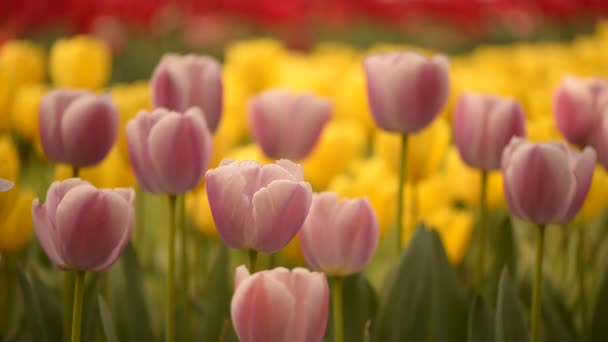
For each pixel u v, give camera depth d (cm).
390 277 148
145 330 147
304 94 157
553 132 172
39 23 499
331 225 135
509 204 138
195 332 156
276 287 124
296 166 131
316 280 125
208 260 173
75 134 143
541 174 136
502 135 149
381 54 150
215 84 152
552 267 172
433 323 145
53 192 130
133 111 168
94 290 144
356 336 146
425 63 147
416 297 145
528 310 151
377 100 149
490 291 152
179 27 650
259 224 129
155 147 137
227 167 129
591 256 166
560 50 390
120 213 130
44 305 145
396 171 166
